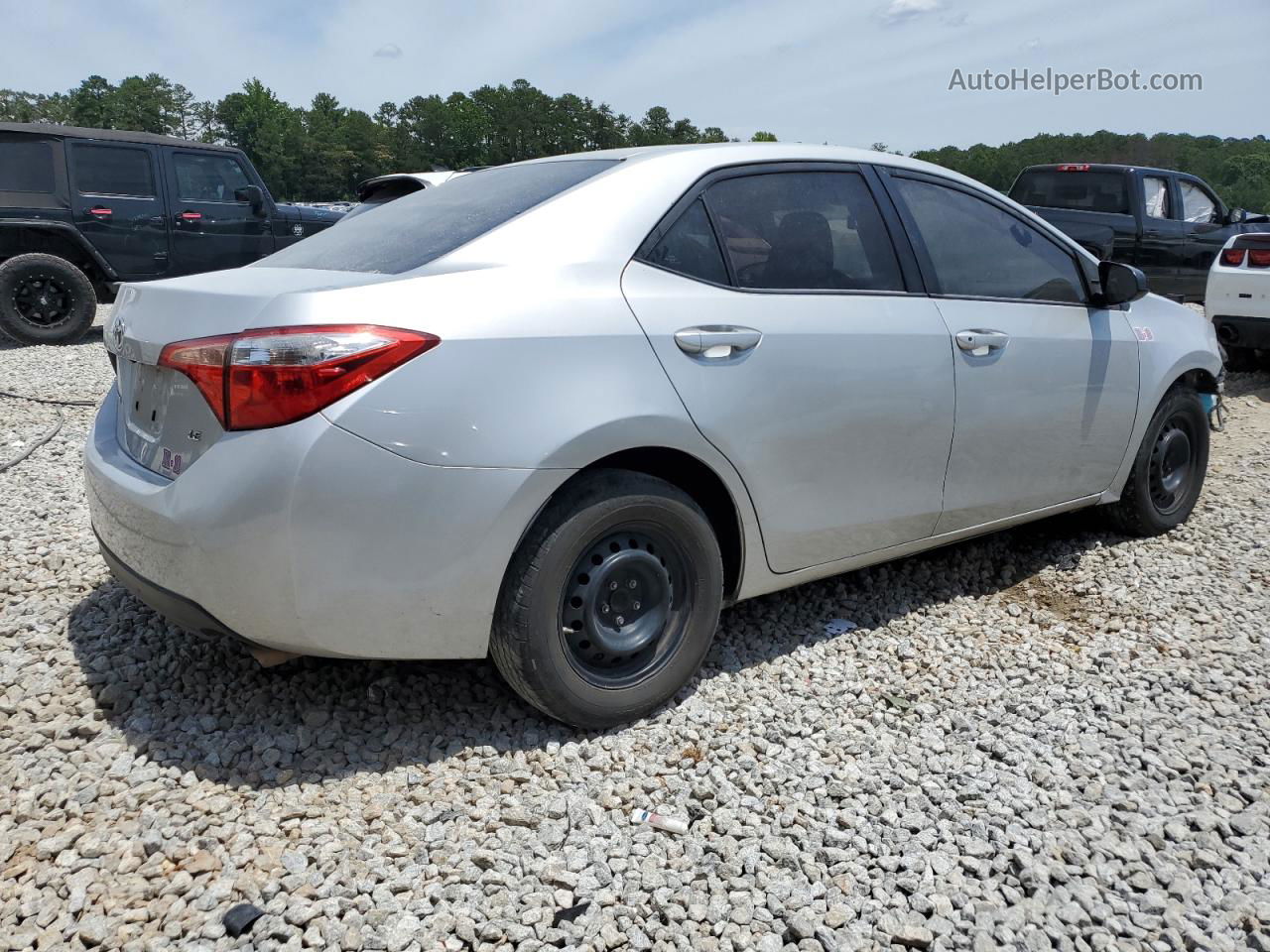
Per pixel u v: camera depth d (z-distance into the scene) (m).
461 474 2.44
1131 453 4.32
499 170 3.46
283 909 2.14
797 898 2.22
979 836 2.45
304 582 2.38
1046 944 2.10
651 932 2.12
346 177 158.50
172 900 2.16
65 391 7.69
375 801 2.51
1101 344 4.05
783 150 3.33
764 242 3.12
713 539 2.96
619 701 2.83
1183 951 2.09
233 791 2.55
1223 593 3.97
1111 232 11.56
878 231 3.43
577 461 2.58
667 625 2.95
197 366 2.43
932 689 3.21
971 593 4.04
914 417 3.35
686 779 2.67
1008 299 3.77
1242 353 9.31
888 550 3.51
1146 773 2.73
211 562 2.41
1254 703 3.11
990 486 3.72
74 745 2.72
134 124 161.00
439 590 2.48
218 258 11.26
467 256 2.69
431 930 2.11
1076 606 3.92
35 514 4.60
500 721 2.89
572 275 2.71
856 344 3.19
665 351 2.77
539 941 2.08
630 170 3.00
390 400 2.37
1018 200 12.70
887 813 2.52
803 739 2.89
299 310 2.37
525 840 2.40
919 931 2.11
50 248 10.37
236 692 3.00
